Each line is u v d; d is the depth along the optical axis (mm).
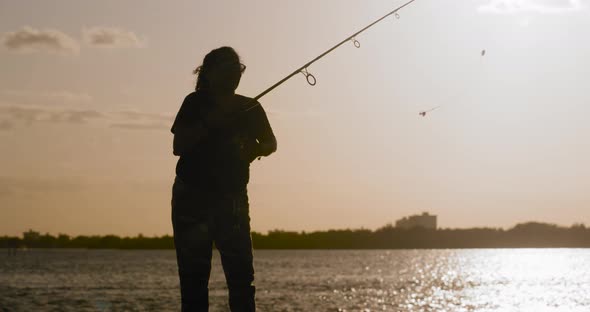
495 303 39438
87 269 88938
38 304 36375
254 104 4652
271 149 4672
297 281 60281
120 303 36594
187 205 4477
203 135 4457
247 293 4523
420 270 90312
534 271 86062
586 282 59250
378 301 39688
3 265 103688
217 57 4559
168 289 47531
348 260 141125
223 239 4480
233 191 4480
